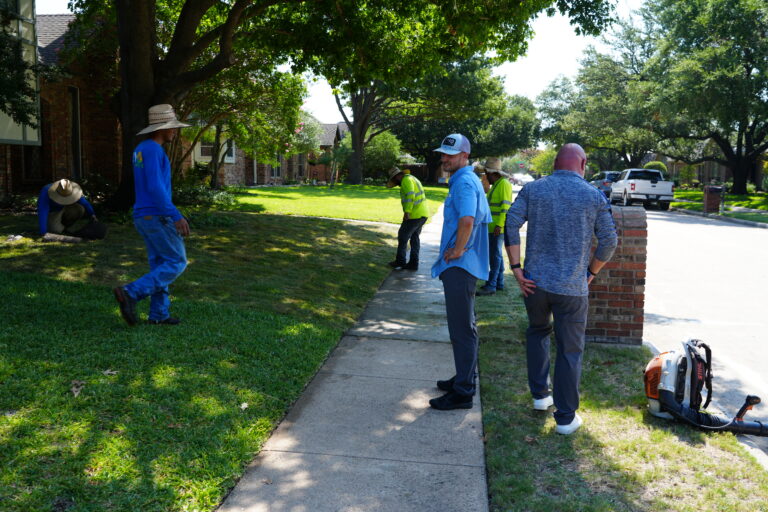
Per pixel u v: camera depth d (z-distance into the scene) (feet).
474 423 13.52
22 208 43.50
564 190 13.14
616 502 10.37
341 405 14.25
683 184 192.44
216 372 14.83
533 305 13.46
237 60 53.47
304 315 21.63
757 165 173.27
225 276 26.08
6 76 32.04
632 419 13.97
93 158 65.87
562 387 13.03
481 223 14.56
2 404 12.01
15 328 16.33
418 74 46.34
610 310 19.95
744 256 42.98
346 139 151.23
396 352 18.61
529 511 9.99
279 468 11.15
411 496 10.36
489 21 37.14
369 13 43.01
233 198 67.41
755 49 92.07
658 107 98.02
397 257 33.83
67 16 71.31
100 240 30.78
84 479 9.89
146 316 18.86
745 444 13.04
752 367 18.93
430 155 195.93
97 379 13.58
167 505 9.55
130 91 38.65
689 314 25.81
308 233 42.42
